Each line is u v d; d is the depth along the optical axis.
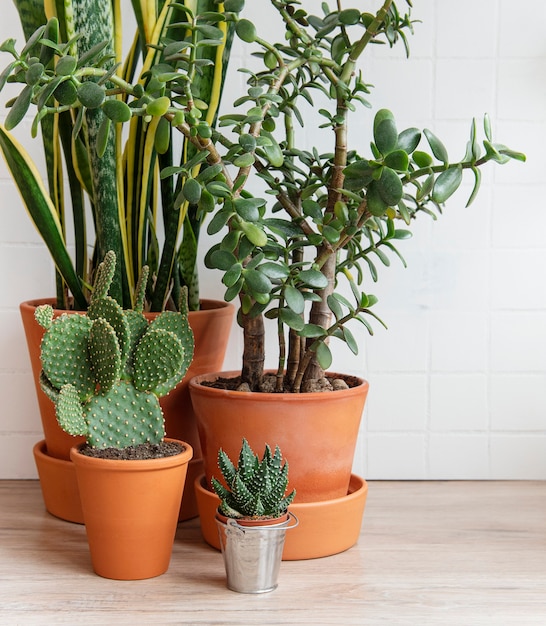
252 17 1.60
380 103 1.62
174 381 1.29
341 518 1.28
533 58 1.62
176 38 1.41
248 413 1.24
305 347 1.37
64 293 1.48
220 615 1.09
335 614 1.10
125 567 1.20
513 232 1.64
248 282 1.17
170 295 1.49
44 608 1.11
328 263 1.33
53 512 1.46
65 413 1.17
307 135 1.63
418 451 1.68
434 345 1.66
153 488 1.17
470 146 1.15
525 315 1.66
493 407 1.68
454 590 1.17
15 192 1.62
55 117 1.44
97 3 1.33
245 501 1.16
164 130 1.20
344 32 1.35
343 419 1.27
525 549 1.32
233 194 1.19
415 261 1.65
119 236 1.41
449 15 1.61
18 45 1.59
